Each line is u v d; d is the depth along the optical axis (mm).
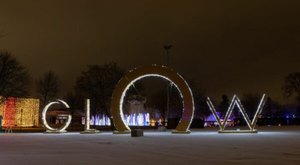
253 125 38469
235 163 12828
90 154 16859
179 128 38719
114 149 19594
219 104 102062
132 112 68438
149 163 13188
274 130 46656
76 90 69062
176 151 17922
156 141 26281
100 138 31625
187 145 21938
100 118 75500
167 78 39219
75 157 15547
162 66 39312
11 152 18219
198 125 66750
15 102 76188
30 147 21609
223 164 12594
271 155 15516
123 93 40375
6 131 57219
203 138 29516
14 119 75812
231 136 32375
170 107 80750
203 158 14570
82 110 74250
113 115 40531
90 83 67312
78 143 25031
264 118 86000
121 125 40438
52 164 13156
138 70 39875
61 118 66562
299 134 35219
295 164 12477
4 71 63250
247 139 27469
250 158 14375
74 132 50688
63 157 15578
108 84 67125
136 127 67000
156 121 82812
